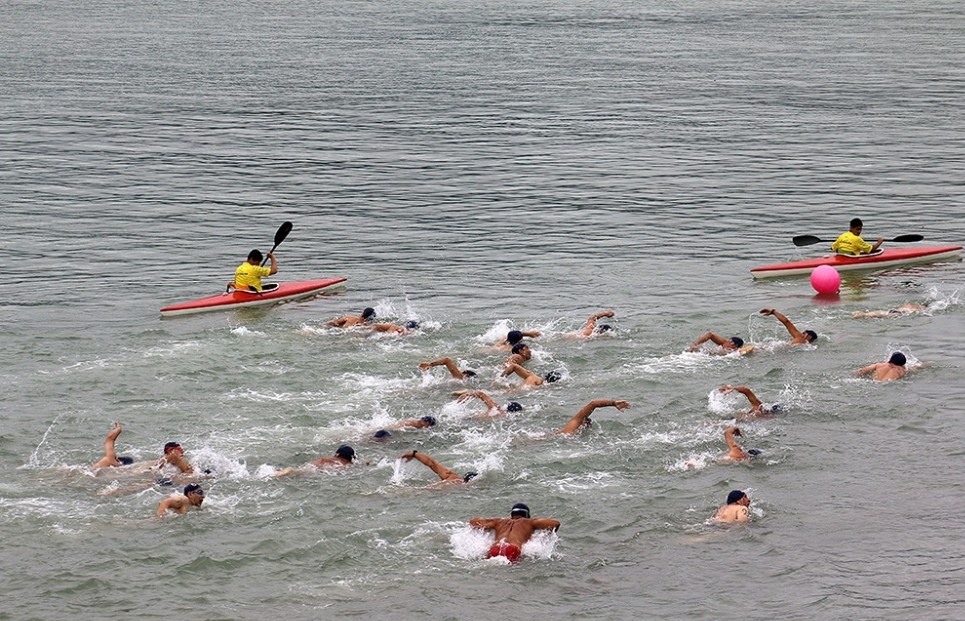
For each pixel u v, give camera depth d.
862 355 62.00
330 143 132.62
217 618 36.81
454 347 64.12
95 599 37.91
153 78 182.12
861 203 103.06
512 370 58.34
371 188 111.06
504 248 89.50
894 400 55.47
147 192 108.81
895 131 136.75
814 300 74.12
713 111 152.00
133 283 80.12
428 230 95.56
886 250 84.44
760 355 62.12
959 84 173.00
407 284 79.50
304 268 84.44
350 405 55.47
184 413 54.19
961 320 68.38
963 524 43.31
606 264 84.19
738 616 37.19
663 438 51.31
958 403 55.03
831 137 133.50
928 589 38.75
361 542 41.72
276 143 132.38
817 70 190.38
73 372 59.72
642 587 38.97
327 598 38.06
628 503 45.06
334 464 48.25
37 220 98.25
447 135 137.38
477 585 38.94
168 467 47.50
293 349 63.69
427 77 183.88
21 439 50.84
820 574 39.81
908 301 73.44
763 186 110.25
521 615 37.12
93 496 45.25
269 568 39.97
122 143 131.38
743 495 44.28
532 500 45.19
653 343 64.44
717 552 41.34
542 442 50.97
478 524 42.41
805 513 44.31
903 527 43.16
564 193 108.44
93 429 52.22
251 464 48.72
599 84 175.88
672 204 103.69
